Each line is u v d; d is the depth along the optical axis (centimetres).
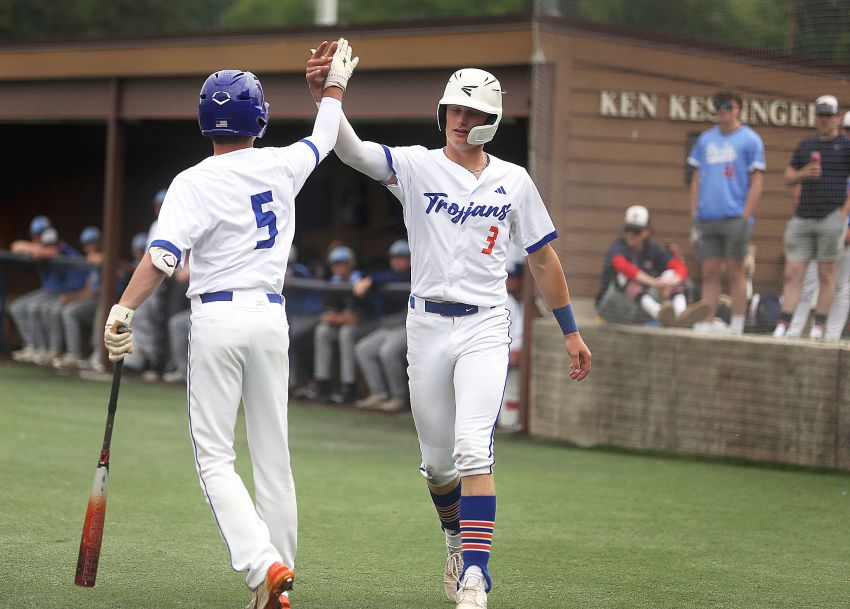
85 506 2123
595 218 3325
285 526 1430
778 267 2967
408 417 3825
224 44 4153
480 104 1477
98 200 5812
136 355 4581
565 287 1600
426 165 1513
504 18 3553
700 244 3109
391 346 3906
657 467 2894
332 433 3375
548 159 3416
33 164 5916
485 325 1512
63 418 3331
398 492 2427
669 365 3108
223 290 1392
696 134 3098
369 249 5234
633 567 1820
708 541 2033
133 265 4825
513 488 2541
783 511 2327
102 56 4469
